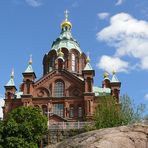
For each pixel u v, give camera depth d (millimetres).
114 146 17578
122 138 17984
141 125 19000
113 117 61844
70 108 85875
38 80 88938
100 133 18453
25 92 87000
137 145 17938
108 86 99750
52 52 100812
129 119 61125
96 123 62344
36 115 61844
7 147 54406
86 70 87312
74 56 100625
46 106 86312
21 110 62031
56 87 88562
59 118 81750
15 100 87938
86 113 83125
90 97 84625
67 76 88812
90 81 86688
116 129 18766
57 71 89500
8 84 89750
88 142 17984
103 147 17484
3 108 88750
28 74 88062
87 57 92000
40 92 88188
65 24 107625
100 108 65438
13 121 57562
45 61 101688
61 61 90438
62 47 100375
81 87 87312
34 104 86500
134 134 18344
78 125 70312
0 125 57000
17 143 54688
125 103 63375
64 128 68750
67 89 87812
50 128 68625
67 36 104562
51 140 66938
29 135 57469
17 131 56531
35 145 57375
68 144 18625
